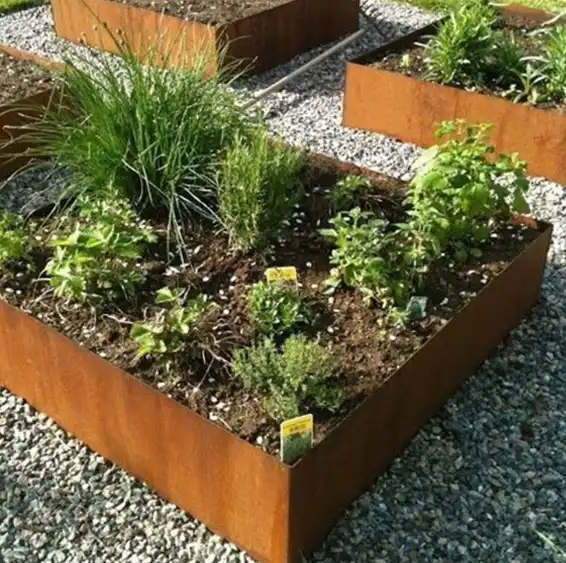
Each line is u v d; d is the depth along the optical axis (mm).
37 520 2504
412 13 6355
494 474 2646
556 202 4023
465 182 3072
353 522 2486
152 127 3281
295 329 2781
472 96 4254
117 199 3230
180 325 2592
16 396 2969
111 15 5543
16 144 4219
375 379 2576
